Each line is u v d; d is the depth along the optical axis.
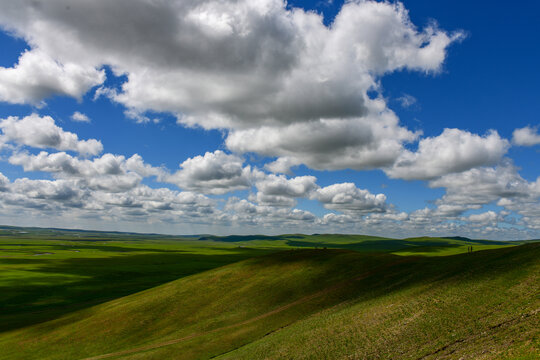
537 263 38.91
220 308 61.19
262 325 50.31
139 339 53.62
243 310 58.94
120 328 58.38
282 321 50.09
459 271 47.78
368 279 60.78
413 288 46.84
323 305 53.00
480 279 40.34
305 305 54.62
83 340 55.72
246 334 47.91
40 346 55.44
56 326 64.19
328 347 34.88
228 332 49.81
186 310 62.38
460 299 36.00
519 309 28.27
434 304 37.22
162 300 68.81
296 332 41.88
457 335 28.17
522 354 19.64
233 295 66.12
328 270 71.06
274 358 36.03
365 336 34.84
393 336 32.78
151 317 61.34
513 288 34.00
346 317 42.31
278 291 64.75
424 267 58.78
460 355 23.86
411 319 35.25
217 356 41.81
